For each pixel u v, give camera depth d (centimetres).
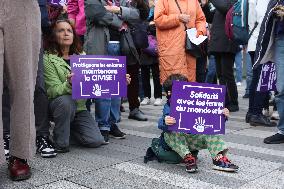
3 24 290
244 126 531
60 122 383
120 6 488
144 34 511
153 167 342
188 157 329
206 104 332
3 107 354
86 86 381
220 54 636
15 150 305
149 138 457
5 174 323
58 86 384
